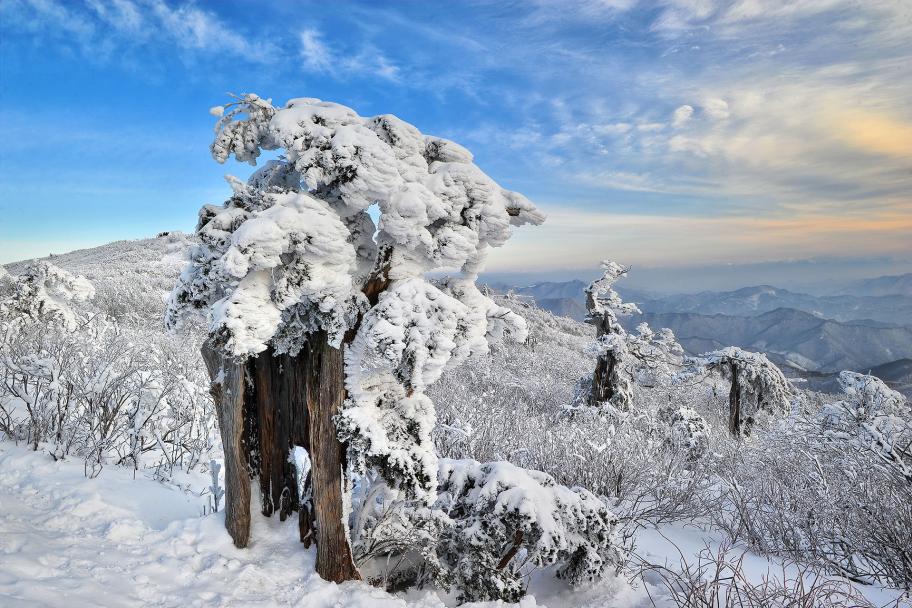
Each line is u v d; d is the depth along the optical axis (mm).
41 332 7016
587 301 14133
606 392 13562
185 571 2879
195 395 6164
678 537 5207
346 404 3176
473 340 3320
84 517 3295
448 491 3793
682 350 14039
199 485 4418
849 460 6137
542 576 4004
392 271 3307
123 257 35469
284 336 3271
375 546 3412
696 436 8867
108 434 4711
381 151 2969
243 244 2682
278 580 3008
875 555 4531
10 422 4414
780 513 5195
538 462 6070
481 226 3348
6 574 2391
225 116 3334
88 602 2334
